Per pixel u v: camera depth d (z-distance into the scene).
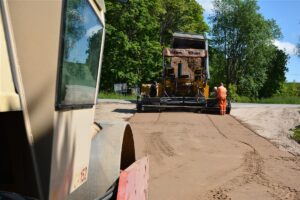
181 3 72.75
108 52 58.12
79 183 3.64
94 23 4.09
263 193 9.17
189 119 21.52
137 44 59.28
